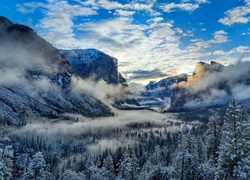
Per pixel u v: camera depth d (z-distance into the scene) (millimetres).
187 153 53562
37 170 56094
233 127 40156
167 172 72438
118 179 83750
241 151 38531
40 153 57156
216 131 64625
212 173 54281
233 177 39281
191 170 53875
